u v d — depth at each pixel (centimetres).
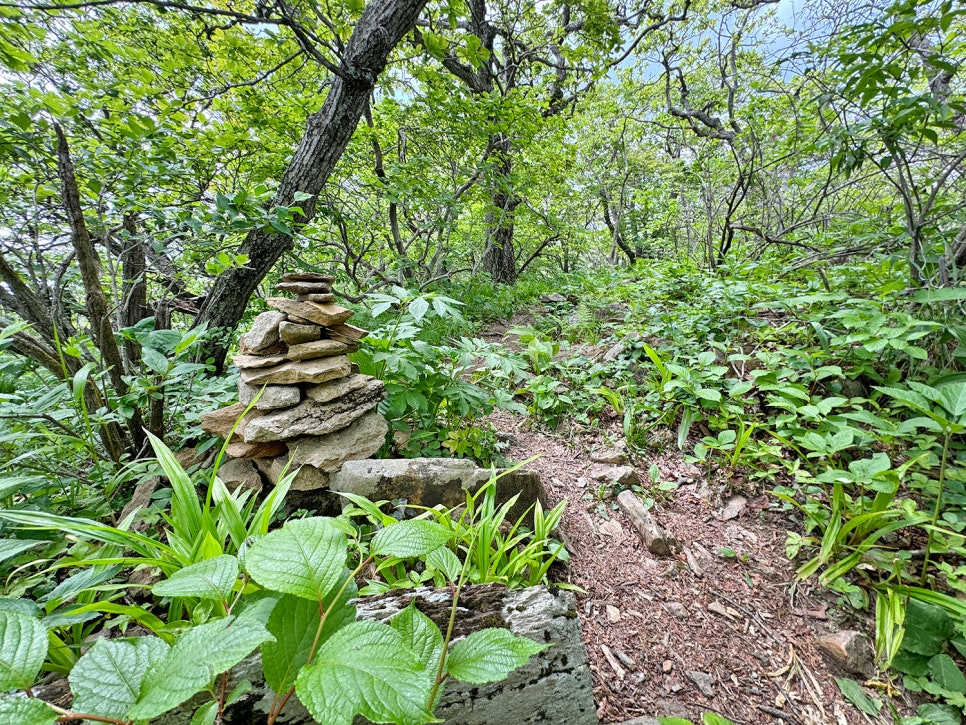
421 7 343
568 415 320
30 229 230
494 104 506
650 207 1025
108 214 263
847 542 194
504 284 796
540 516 176
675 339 338
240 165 379
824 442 203
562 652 111
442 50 385
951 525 187
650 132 911
